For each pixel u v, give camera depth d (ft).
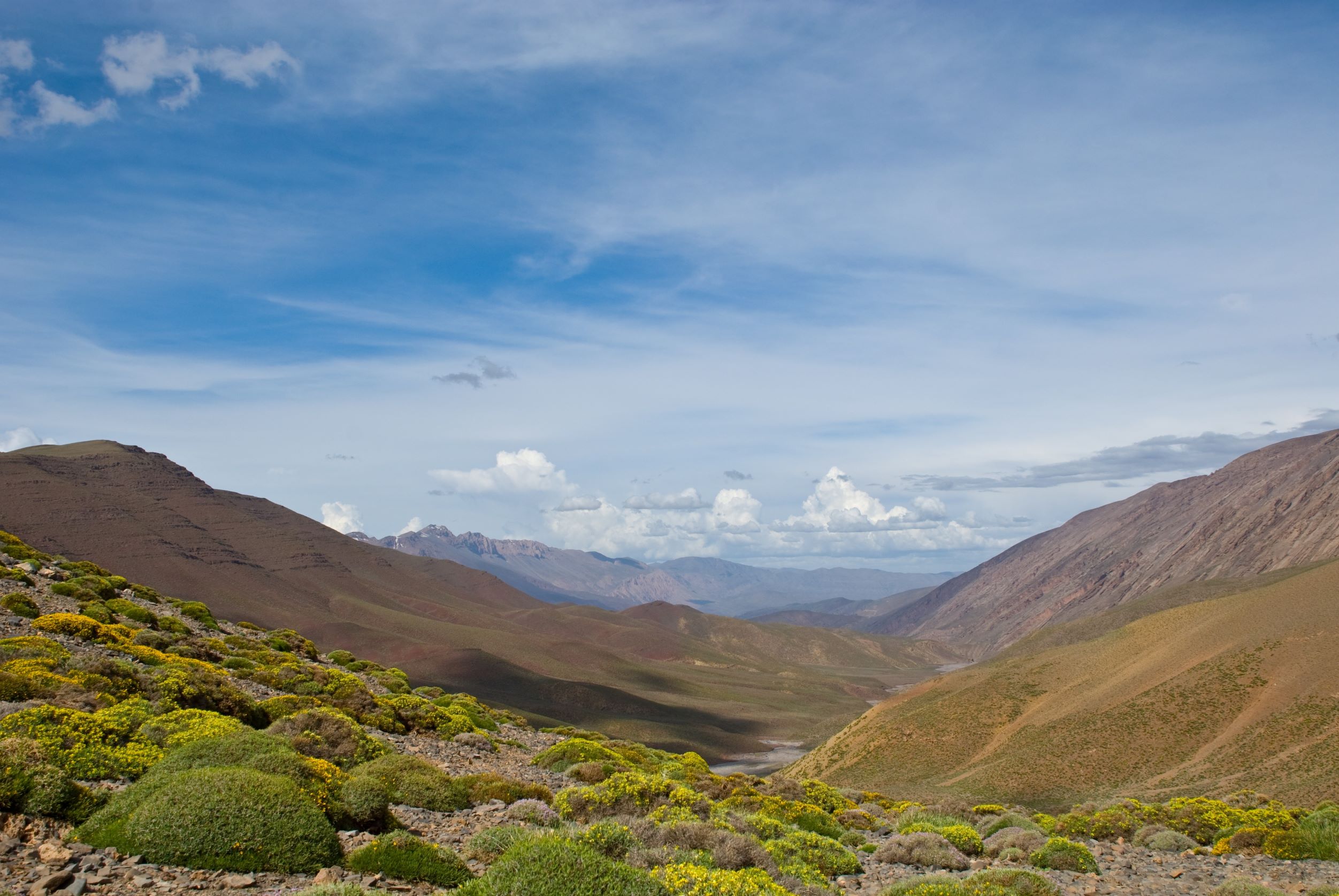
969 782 399.03
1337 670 366.02
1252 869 82.28
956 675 603.67
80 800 47.01
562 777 111.04
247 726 73.56
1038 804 348.18
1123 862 85.40
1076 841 99.71
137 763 58.54
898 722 525.75
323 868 44.68
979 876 61.26
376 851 46.93
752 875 45.83
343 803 56.49
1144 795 324.60
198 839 42.80
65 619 114.11
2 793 44.45
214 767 52.37
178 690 85.56
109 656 97.71
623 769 118.73
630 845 54.85
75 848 41.14
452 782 75.10
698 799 80.33
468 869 48.42
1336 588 437.17
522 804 70.90
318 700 116.26
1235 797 140.97
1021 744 430.61
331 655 213.87
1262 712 364.38
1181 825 106.93
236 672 127.95
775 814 98.43
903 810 134.82
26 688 70.03
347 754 82.99
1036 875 60.54
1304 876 79.10
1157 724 394.73
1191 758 357.20
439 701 185.16
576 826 64.13
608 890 37.70
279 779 48.96
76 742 58.85
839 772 491.31
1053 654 566.36
